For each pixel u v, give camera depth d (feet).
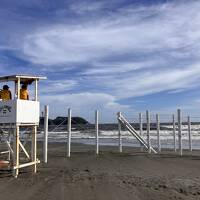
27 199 37.04
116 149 98.07
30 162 53.93
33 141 53.78
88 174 50.93
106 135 158.10
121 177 48.85
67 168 57.67
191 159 71.26
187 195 39.47
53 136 137.90
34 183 44.83
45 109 65.82
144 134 130.21
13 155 49.55
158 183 45.42
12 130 52.70
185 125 165.07
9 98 52.39
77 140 138.00
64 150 92.38
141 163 65.31
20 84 52.60
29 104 51.21
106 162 65.92
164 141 129.18
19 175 50.44
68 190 40.68
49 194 38.93
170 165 63.31
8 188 42.27
